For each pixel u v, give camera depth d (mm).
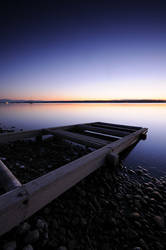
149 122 13852
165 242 1660
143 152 5285
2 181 1843
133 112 26062
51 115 19125
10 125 10664
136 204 2285
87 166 2475
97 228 1775
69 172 2006
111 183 2914
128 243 1619
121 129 7375
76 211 2014
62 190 1940
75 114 21266
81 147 5480
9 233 1516
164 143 6570
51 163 3773
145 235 1734
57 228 1701
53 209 1987
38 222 1699
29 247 1389
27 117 16203
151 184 2992
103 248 1538
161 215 2094
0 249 1339
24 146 5070
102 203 2260
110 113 23734
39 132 5461
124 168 3809
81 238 1619
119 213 2068
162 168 3893
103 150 3162
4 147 4688
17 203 1335
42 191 1599
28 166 3480
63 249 1438
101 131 6363
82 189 2562
